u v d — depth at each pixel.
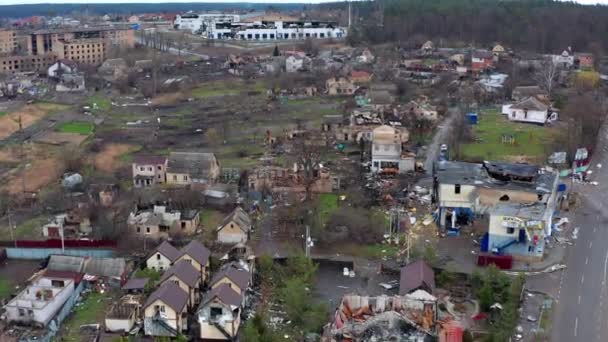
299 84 199.75
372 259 82.00
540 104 153.62
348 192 105.56
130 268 78.38
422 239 87.12
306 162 110.75
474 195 90.50
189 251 73.75
